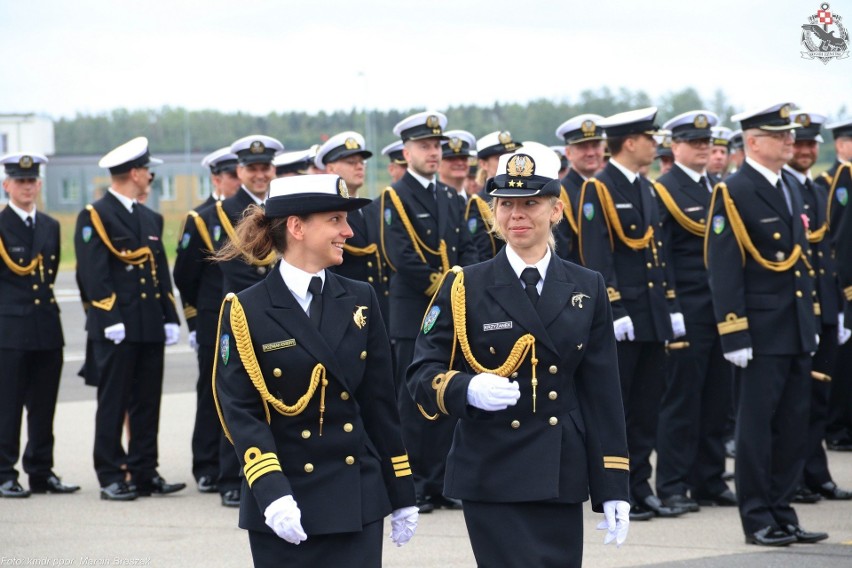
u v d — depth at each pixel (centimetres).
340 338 569
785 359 905
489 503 593
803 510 1051
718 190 912
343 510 554
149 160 1164
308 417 562
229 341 566
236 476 1096
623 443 596
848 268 1159
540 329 591
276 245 579
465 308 606
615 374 605
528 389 593
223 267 1105
